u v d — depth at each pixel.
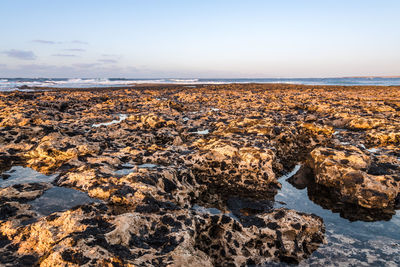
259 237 5.00
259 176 7.59
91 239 3.59
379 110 19.97
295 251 4.77
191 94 36.97
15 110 16.28
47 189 6.16
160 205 5.18
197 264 3.71
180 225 4.49
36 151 8.66
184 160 8.12
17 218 4.77
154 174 6.24
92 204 4.87
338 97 30.91
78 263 3.17
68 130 11.35
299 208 6.53
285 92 42.44
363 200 6.41
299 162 10.05
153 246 3.97
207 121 16.73
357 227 5.64
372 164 7.68
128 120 15.17
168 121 14.95
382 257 4.63
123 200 5.30
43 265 3.32
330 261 4.57
